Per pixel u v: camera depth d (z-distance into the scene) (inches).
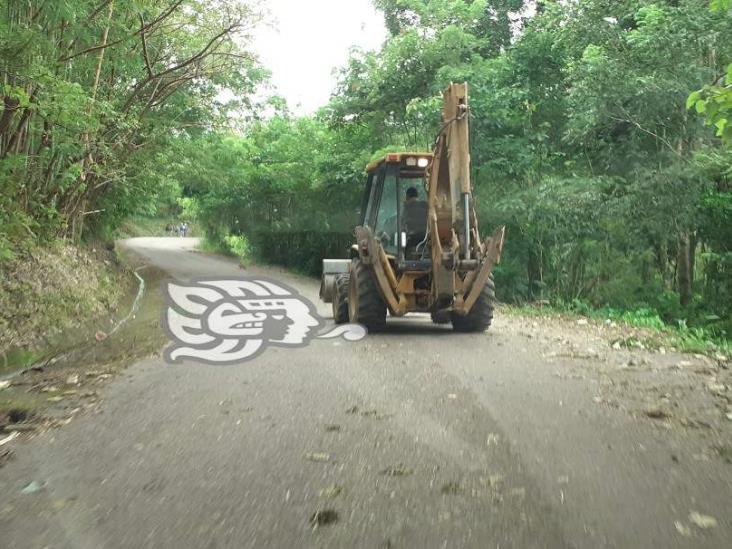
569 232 638.5
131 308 641.0
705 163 576.7
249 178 1285.7
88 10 492.7
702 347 355.9
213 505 139.5
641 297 648.4
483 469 160.2
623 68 592.1
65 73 494.6
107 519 133.3
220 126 861.2
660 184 581.6
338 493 145.4
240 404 224.8
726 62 596.4
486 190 707.4
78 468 163.9
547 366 294.8
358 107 908.6
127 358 334.0
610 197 624.4
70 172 576.4
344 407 220.1
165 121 792.9
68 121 459.5
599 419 204.4
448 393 239.9
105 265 824.3
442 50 820.6
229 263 1353.3
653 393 239.1
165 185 953.5
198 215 1855.3
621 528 128.3
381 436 186.9
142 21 560.1
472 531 126.6
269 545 121.4
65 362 347.6
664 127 620.7
